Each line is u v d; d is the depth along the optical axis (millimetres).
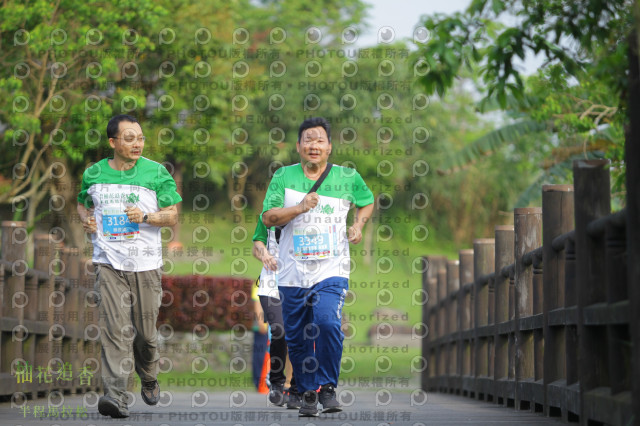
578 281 11445
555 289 13938
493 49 11367
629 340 10070
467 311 24562
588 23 10805
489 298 20359
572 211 14031
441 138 70562
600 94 20250
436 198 76688
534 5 11094
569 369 12609
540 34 11250
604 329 11281
